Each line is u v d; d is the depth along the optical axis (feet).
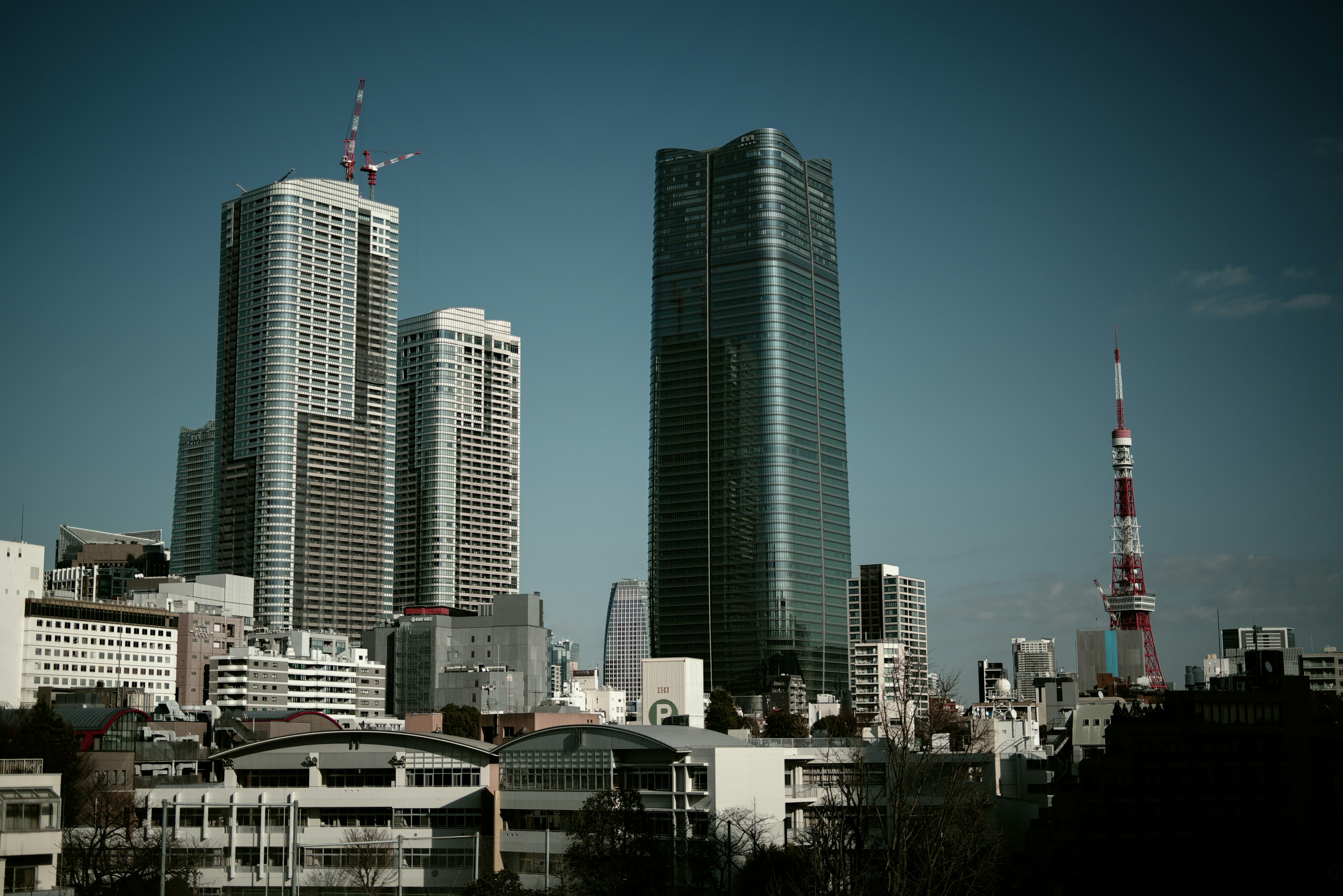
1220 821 523.70
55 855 468.34
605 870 496.23
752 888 492.13
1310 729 527.81
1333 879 490.08
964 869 376.27
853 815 384.88
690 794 573.74
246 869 637.71
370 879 597.93
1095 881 519.19
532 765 625.82
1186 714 535.19
